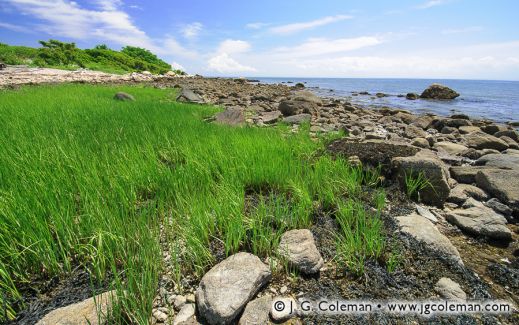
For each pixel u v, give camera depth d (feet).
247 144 18.33
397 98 94.27
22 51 165.07
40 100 36.17
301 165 15.80
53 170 12.99
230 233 9.68
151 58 292.20
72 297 8.25
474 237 11.32
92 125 23.00
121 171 13.62
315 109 43.37
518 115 56.95
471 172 16.31
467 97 104.32
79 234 9.81
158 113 29.89
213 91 78.33
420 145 24.72
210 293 7.59
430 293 8.29
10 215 9.30
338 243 10.03
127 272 8.17
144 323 6.99
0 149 15.26
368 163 16.29
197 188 13.26
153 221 11.09
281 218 11.28
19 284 8.70
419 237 10.36
